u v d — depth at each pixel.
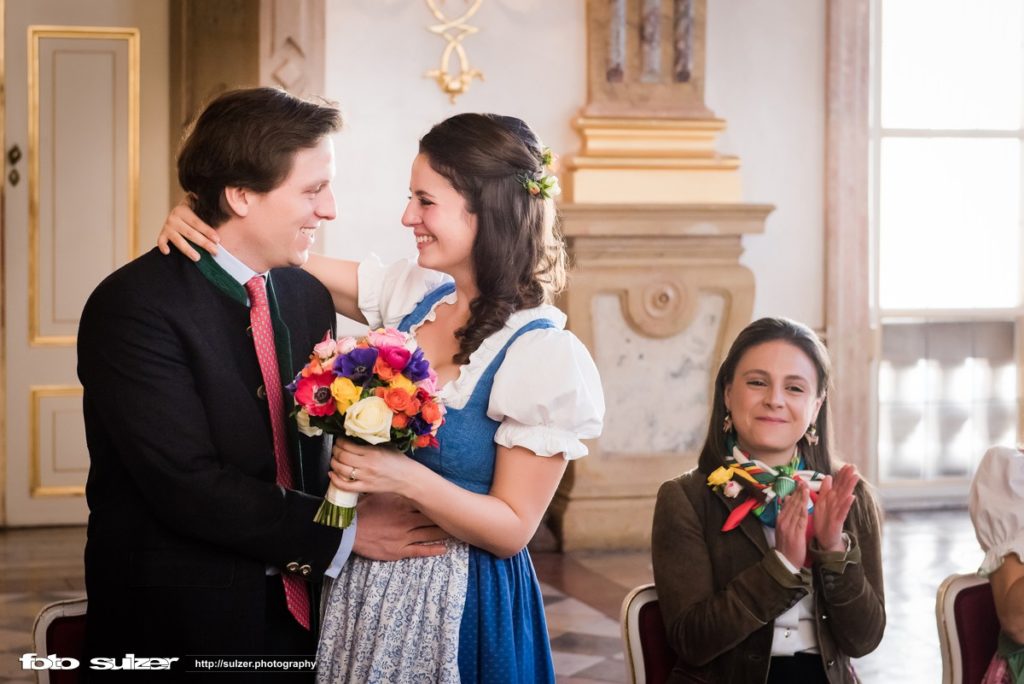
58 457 6.62
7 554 6.05
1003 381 7.38
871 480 7.01
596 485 6.16
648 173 6.21
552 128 6.27
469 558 2.25
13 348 6.55
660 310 6.14
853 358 6.73
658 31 6.24
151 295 2.21
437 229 2.22
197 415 2.21
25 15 6.46
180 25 6.27
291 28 5.93
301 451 2.42
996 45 7.26
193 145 2.26
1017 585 2.38
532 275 2.29
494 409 2.20
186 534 2.21
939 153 7.23
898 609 5.22
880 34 7.14
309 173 2.25
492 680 2.22
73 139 6.53
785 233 6.62
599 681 4.29
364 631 2.22
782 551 2.26
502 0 6.20
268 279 2.38
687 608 2.36
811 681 2.34
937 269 7.27
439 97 6.17
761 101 6.55
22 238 6.52
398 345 2.10
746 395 2.42
